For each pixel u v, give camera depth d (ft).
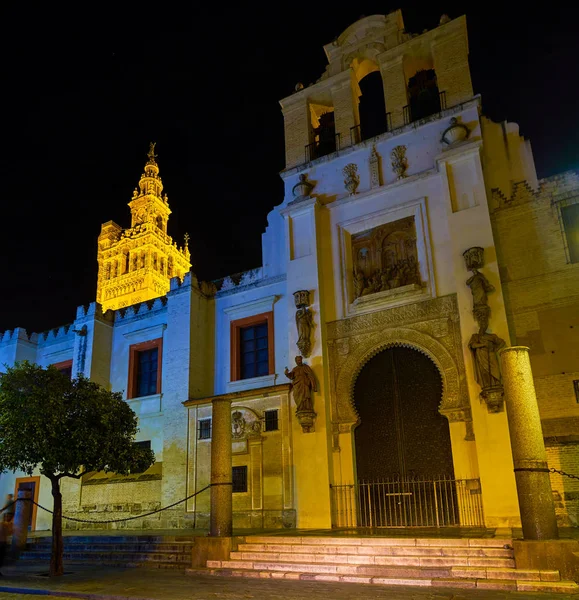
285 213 69.26
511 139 63.00
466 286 55.52
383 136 66.69
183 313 76.43
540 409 52.49
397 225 63.93
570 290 54.49
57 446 44.62
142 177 247.29
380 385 60.08
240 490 64.69
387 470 57.06
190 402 70.85
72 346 91.76
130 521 70.38
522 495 34.22
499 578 32.50
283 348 70.85
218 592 33.04
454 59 65.92
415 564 36.47
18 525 58.34
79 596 34.96
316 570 37.68
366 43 73.67
